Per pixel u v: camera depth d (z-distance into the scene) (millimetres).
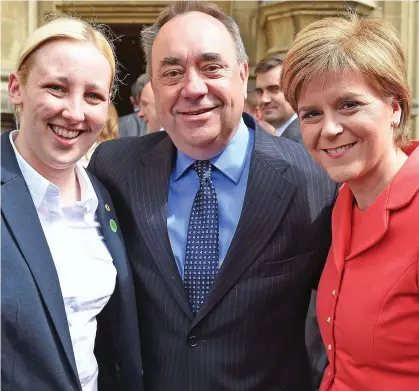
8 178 1691
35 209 1697
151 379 2023
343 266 1677
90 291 1807
